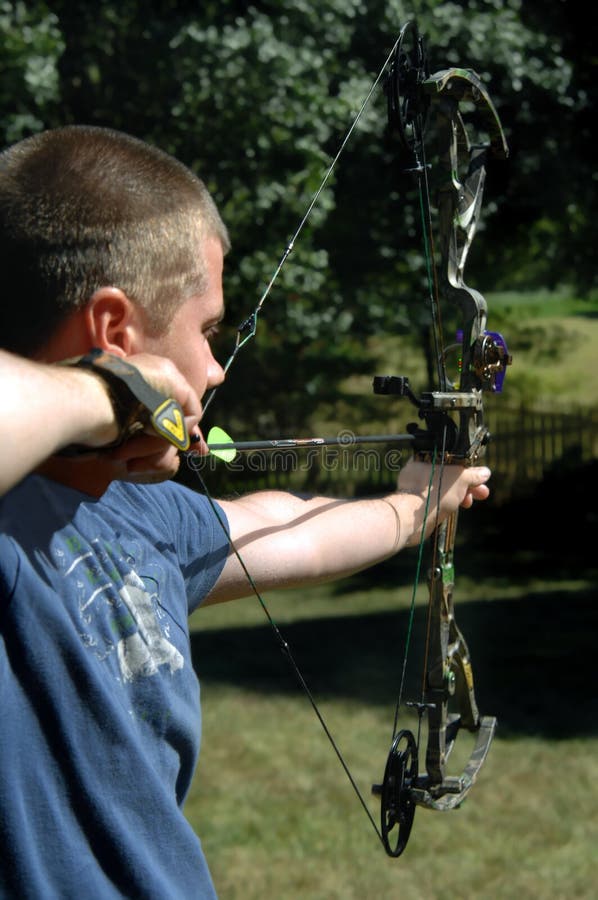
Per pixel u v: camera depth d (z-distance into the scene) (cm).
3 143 698
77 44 751
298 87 741
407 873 380
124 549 104
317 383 1319
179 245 99
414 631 753
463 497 160
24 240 94
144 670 100
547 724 528
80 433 76
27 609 90
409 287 1024
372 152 849
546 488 1247
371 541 145
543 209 1004
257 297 776
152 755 101
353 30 794
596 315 2109
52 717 91
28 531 94
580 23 952
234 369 1245
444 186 163
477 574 974
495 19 853
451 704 230
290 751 502
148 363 85
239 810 435
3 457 69
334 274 972
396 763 144
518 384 1748
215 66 735
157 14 778
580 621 760
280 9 784
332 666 659
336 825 420
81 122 766
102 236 95
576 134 962
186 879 97
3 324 96
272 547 132
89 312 95
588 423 1319
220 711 566
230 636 756
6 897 88
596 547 1080
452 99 160
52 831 90
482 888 368
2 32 683
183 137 754
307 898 361
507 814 427
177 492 124
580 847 397
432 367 1088
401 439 157
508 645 692
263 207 743
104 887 92
